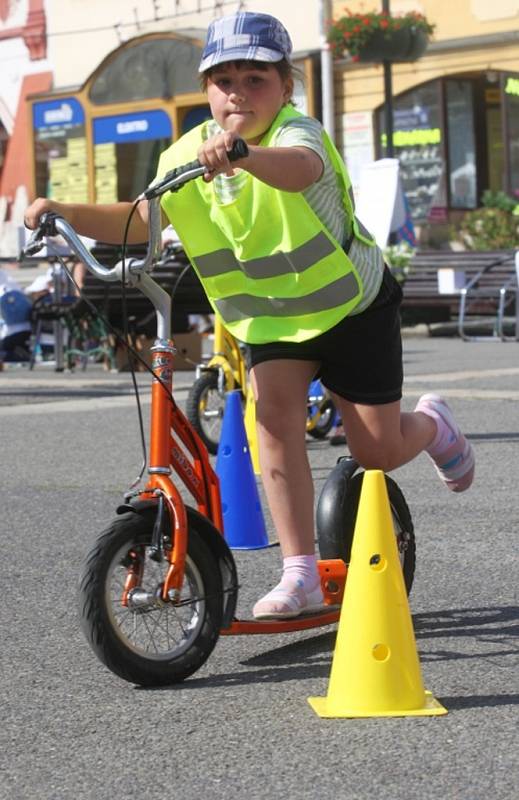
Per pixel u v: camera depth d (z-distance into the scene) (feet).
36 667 37.81
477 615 41.68
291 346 37.22
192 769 29.99
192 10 223.30
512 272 160.97
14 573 49.11
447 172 201.98
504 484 63.98
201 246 36.47
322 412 79.51
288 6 209.97
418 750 30.55
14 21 246.06
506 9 195.00
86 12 236.84
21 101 246.47
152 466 35.40
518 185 198.59
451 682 35.24
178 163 36.47
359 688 32.86
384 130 204.33
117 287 128.77
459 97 201.57
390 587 33.01
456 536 52.95
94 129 225.56
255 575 48.29
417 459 71.51
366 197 137.08
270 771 29.68
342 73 206.59
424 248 203.00
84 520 58.34
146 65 217.97
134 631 36.27
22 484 67.51
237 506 53.11
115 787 29.19
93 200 226.79
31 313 136.15
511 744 30.86
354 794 28.35
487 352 137.49
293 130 34.99
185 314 131.44
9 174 247.91
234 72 35.19
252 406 67.97
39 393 110.93
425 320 174.60
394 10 201.98
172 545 35.04
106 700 34.73
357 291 36.19
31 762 30.76
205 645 35.86
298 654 38.24
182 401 100.32
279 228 35.45
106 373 131.23
